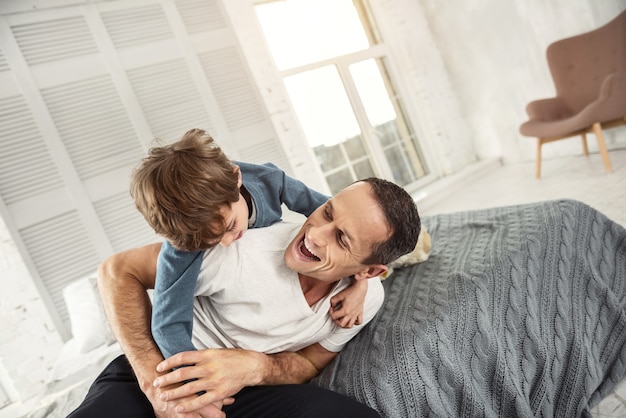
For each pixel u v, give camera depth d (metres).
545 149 4.33
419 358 1.13
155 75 3.40
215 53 3.66
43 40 3.03
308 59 4.25
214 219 0.89
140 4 3.40
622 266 1.56
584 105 3.59
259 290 1.05
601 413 1.32
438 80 4.82
